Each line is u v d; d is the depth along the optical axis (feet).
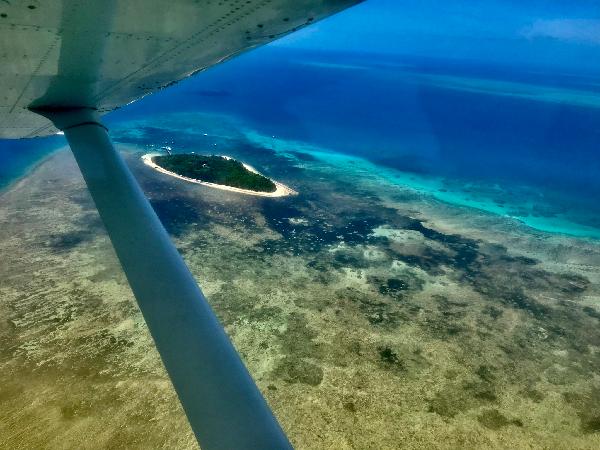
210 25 20.02
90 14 16.62
